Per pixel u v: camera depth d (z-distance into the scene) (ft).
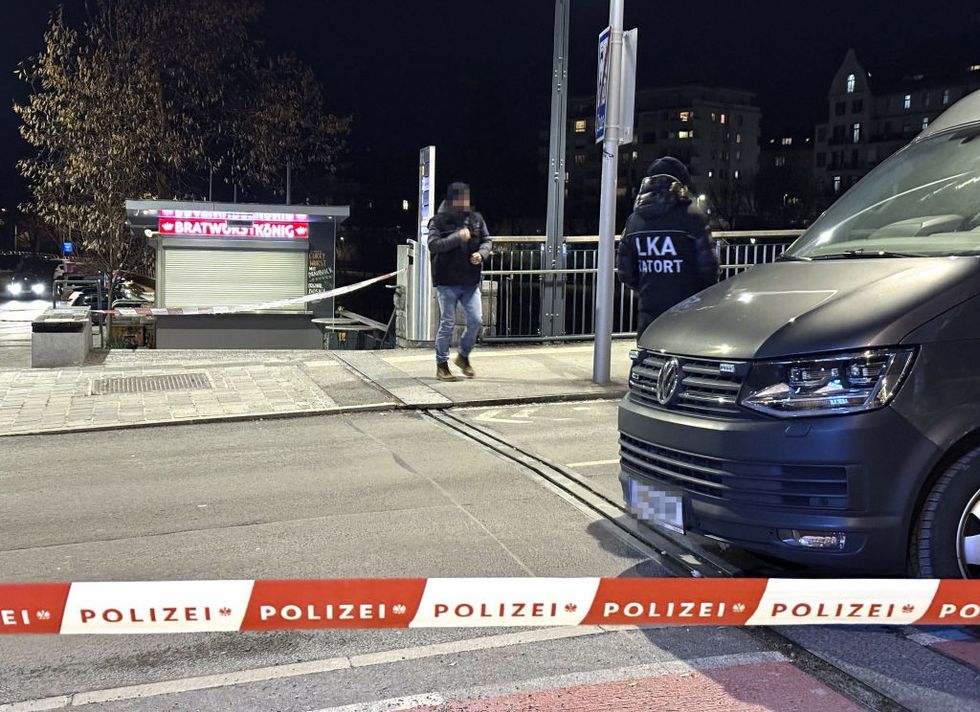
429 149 38.58
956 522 11.55
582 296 42.73
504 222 243.81
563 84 40.60
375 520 17.19
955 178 14.99
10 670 11.50
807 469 11.55
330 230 59.52
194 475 20.58
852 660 11.46
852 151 361.30
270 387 30.42
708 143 380.17
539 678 11.16
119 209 79.51
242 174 85.40
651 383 13.76
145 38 78.28
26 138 78.18
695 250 20.57
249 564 15.01
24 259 191.01
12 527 17.06
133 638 12.42
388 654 11.87
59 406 27.91
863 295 12.36
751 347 12.26
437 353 31.17
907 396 11.39
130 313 44.98
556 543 15.87
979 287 11.93
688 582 10.07
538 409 27.48
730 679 11.05
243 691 10.93
